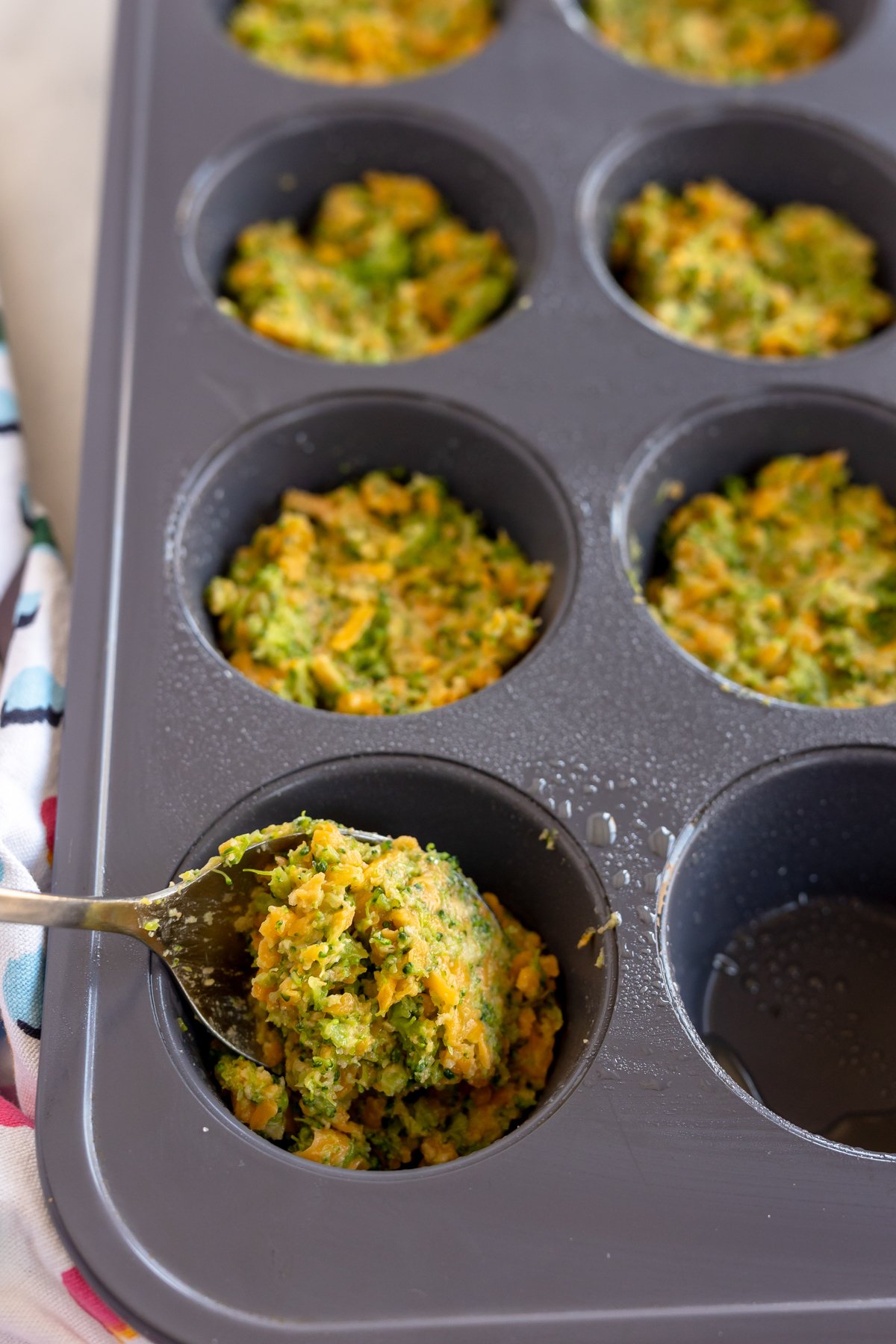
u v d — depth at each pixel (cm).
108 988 29
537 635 33
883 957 33
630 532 34
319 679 33
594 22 43
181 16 42
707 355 36
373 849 29
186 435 34
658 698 32
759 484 36
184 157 39
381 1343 26
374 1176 27
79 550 33
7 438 36
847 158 39
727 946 33
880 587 35
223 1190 27
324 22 43
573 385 35
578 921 30
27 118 45
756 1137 28
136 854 30
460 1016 29
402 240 40
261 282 38
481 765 31
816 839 33
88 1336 28
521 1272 27
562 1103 28
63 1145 27
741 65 43
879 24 41
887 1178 27
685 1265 27
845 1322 26
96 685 31
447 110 39
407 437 35
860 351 36
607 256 39
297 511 35
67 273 42
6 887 29
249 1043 29
